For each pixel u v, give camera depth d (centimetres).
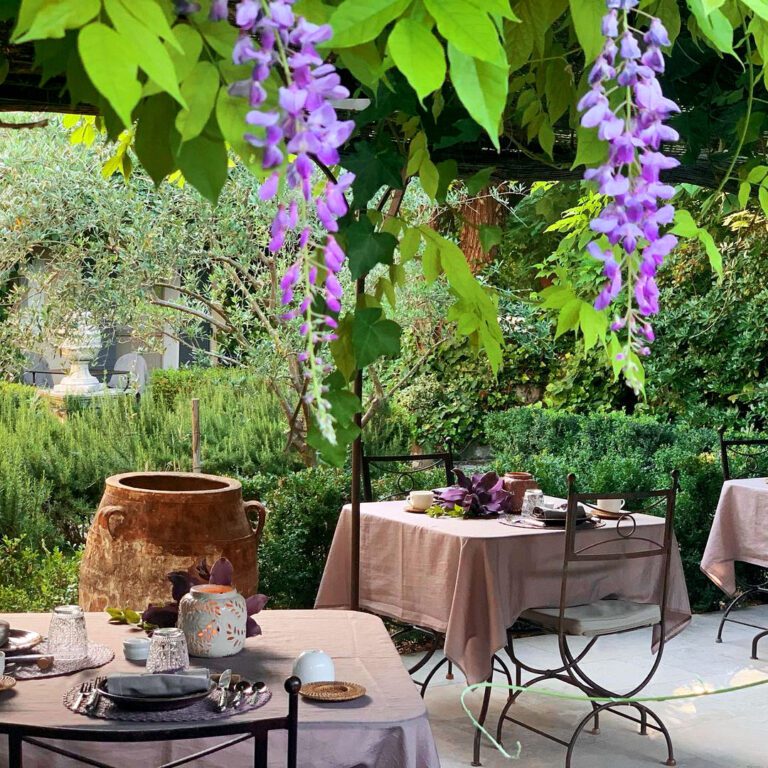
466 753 428
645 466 779
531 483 495
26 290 588
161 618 276
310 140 70
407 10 79
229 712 222
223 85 78
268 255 634
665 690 512
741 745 444
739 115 202
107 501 393
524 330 980
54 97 181
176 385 862
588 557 422
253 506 407
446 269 160
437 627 436
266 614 311
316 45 78
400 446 896
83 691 232
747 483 597
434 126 170
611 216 84
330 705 230
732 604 604
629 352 91
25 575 508
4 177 557
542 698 498
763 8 93
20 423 687
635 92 84
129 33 67
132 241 586
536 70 168
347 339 146
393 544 464
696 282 955
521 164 232
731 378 930
